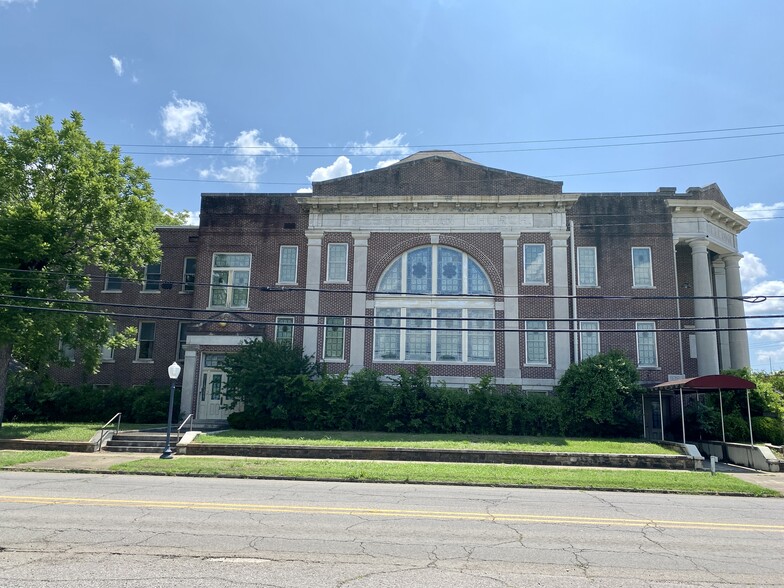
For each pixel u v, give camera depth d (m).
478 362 28.59
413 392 26.31
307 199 30.14
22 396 30.94
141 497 12.22
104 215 25.92
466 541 8.88
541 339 28.62
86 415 30.91
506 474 17.39
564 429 25.66
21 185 25.81
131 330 28.20
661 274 29.06
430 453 20.80
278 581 6.71
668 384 23.47
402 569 7.30
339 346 29.38
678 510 12.38
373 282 29.72
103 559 7.43
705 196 30.66
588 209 29.81
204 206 31.33
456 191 30.30
